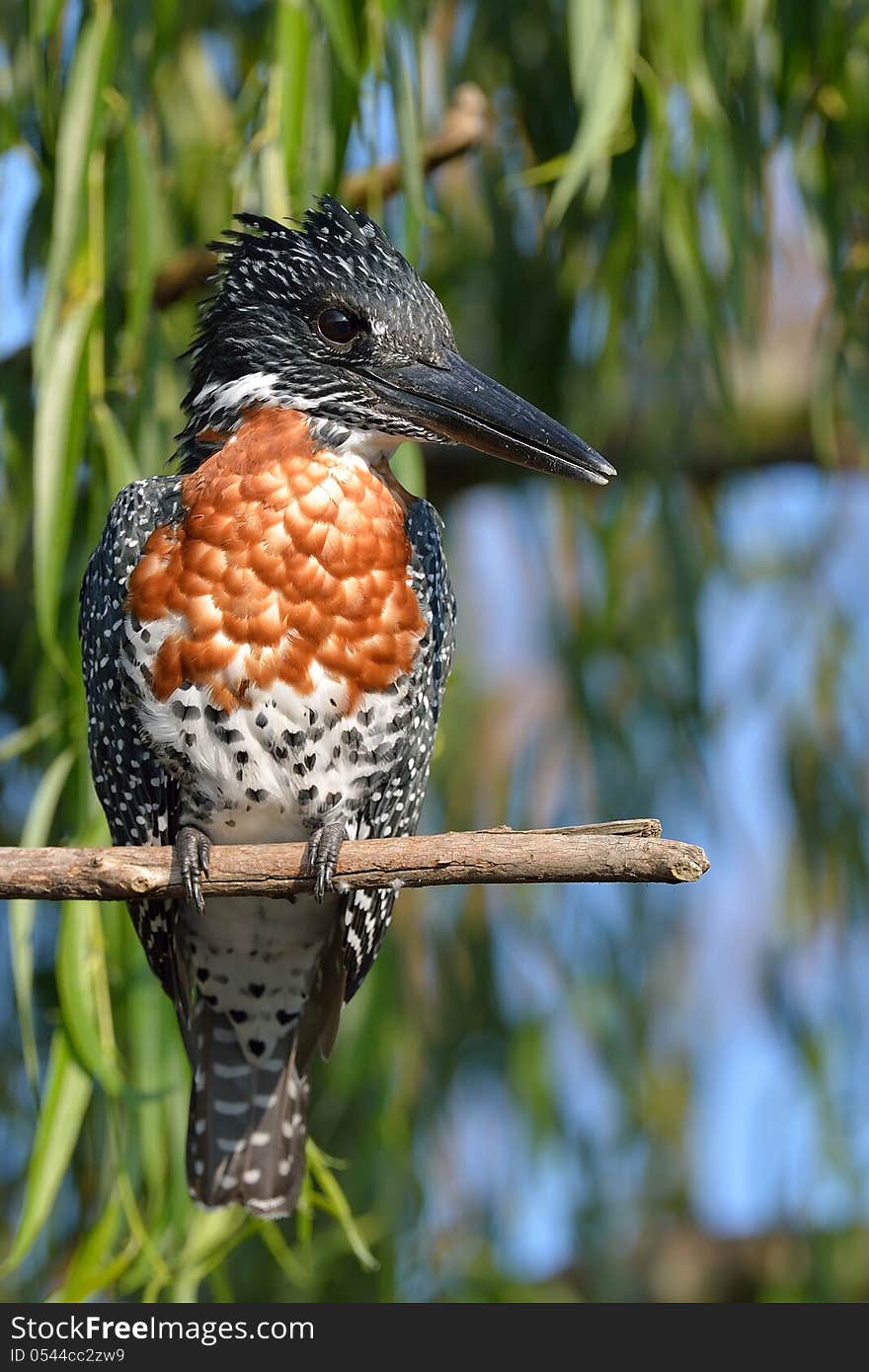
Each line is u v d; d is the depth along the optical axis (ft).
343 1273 29.35
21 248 28.25
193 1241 22.94
